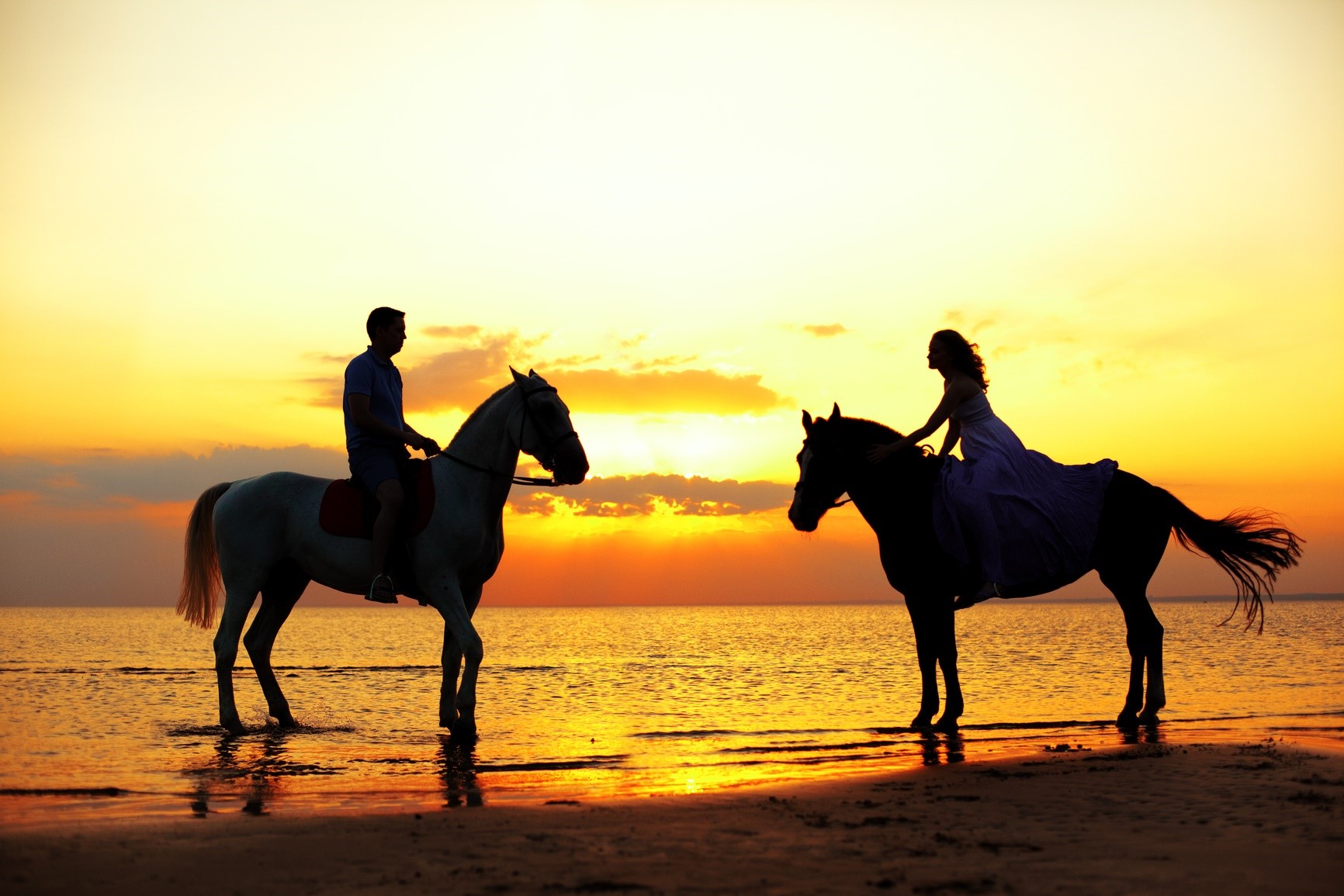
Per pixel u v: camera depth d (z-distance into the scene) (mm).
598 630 60156
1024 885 3967
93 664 20500
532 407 8992
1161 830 4914
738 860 4445
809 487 8805
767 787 6371
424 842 4840
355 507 8984
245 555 9336
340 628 63344
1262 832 4820
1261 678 15109
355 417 8773
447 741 8820
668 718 10773
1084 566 8625
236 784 6668
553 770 7328
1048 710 11312
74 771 7156
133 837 4973
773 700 12977
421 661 22625
